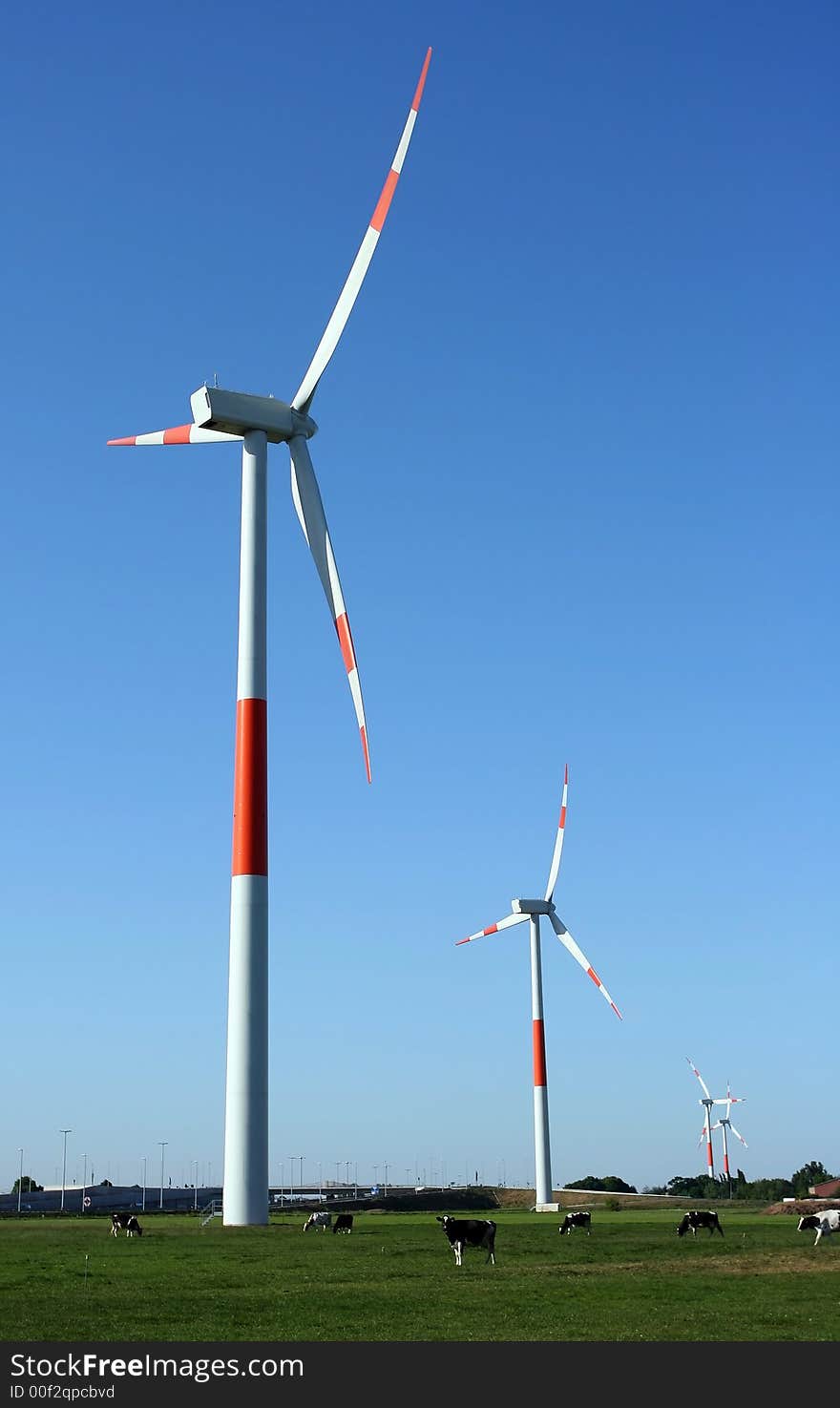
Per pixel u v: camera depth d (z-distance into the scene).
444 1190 138.00
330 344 65.44
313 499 65.06
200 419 63.97
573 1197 133.75
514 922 107.31
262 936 57.56
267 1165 57.34
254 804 58.28
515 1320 28.20
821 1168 187.88
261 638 60.66
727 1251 49.97
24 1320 27.91
